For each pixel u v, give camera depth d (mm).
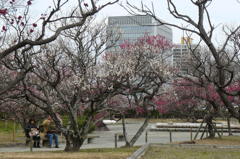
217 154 12367
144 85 19234
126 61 17812
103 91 15859
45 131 19969
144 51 20000
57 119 14922
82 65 16391
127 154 13047
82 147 18672
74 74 16312
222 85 7184
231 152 12977
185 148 14266
